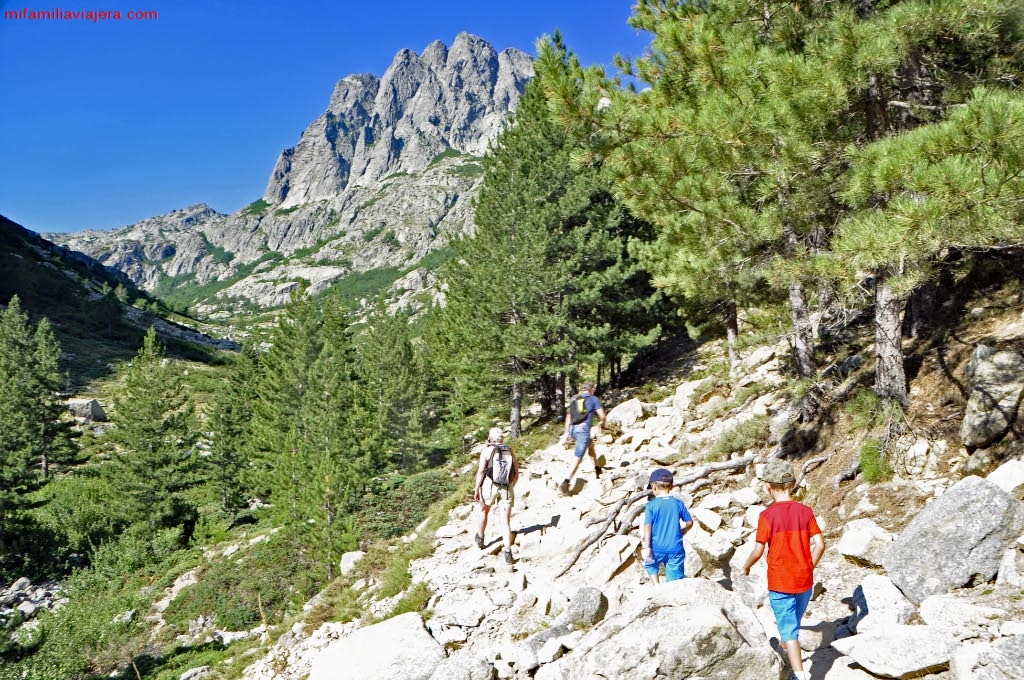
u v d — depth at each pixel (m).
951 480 6.93
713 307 21.48
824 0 9.06
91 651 27.06
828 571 6.58
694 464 11.33
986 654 3.85
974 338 8.44
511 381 29.17
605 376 35.41
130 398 47.31
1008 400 6.85
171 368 49.34
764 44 9.46
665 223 9.39
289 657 10.05
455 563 10.17
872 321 12.88
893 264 7.01
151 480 45.38
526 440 24.12
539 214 27.73
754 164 8.68
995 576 5.07
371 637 6.77
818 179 8.29
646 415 17.20
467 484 15.09
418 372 49.97
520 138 31.69
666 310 28.64
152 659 25.30
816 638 5.24
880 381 8.54
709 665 4.43
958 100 8.47
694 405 16.52
